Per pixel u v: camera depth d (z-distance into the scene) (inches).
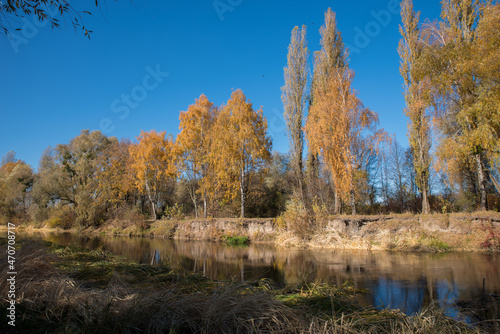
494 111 412.5
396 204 904.3
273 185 1091.3
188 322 131.6
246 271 342.0
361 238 532.7
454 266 327.6
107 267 289.4
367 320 146.9
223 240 751.1
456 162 499.8
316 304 175.8
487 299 206.1
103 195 1149.7
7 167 1732.3
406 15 690.2
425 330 138.7
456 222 496.7
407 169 1131.9
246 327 128.3
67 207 1213.1
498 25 390.3
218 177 839.1
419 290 234.5
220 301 142.1
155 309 140.7
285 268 353.4
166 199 1310.3
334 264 363.9
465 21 535.5
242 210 804.0
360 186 714.8
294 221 622.2
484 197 541.0
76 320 128.3
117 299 149.2
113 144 1310.3
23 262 181.2
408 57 681.0
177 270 302.4
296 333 130.4
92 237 882.8
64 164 1258.6
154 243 700.7
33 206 1280.8
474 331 142.6
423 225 527.5
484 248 437.1
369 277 283.9
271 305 144.8
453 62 463.2
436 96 522.0
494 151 441.7
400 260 377.7
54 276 178.4
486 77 418.3
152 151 1091.3
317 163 824.9
